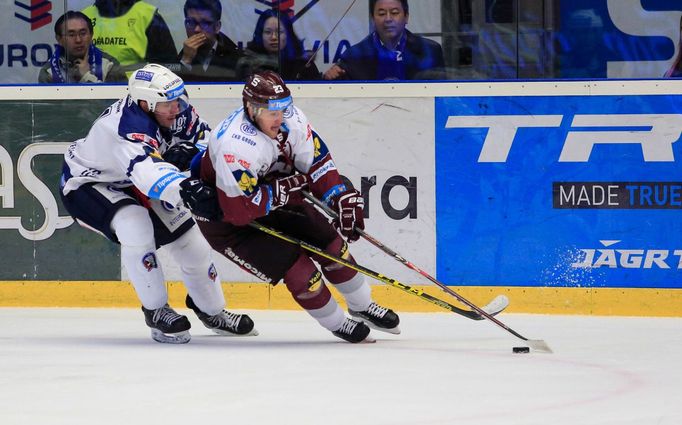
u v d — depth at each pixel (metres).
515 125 15.21
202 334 13.30
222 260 15.86
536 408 8.05
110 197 12.24
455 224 15.37
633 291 14.99
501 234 15.27
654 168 14.96
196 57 16.31
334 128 15.64
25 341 12.48
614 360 10.72
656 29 15.45
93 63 16.52
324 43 16.02
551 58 15.62
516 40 15.64
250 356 10.97
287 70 16.14
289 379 9.45
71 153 12.54
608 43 15.52
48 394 8.81
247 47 16.19
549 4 15.56
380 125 15.50
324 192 11.71
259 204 11.23
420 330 13.45
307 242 11.88
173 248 12.57
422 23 15.82
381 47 15.89
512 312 15.24
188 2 16.20
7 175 16.27
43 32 16.55
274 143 11.42
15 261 16.28
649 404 8.23
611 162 15.04
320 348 11.65
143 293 12.13
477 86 15.27
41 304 16.22
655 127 14.94
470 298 15.36
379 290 15.59
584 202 15.09
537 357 10.92
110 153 12.01
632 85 14.96
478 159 15.30
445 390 8.86
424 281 15.45
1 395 8.78
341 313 12.04
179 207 12.45
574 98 15.08
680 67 15.47
